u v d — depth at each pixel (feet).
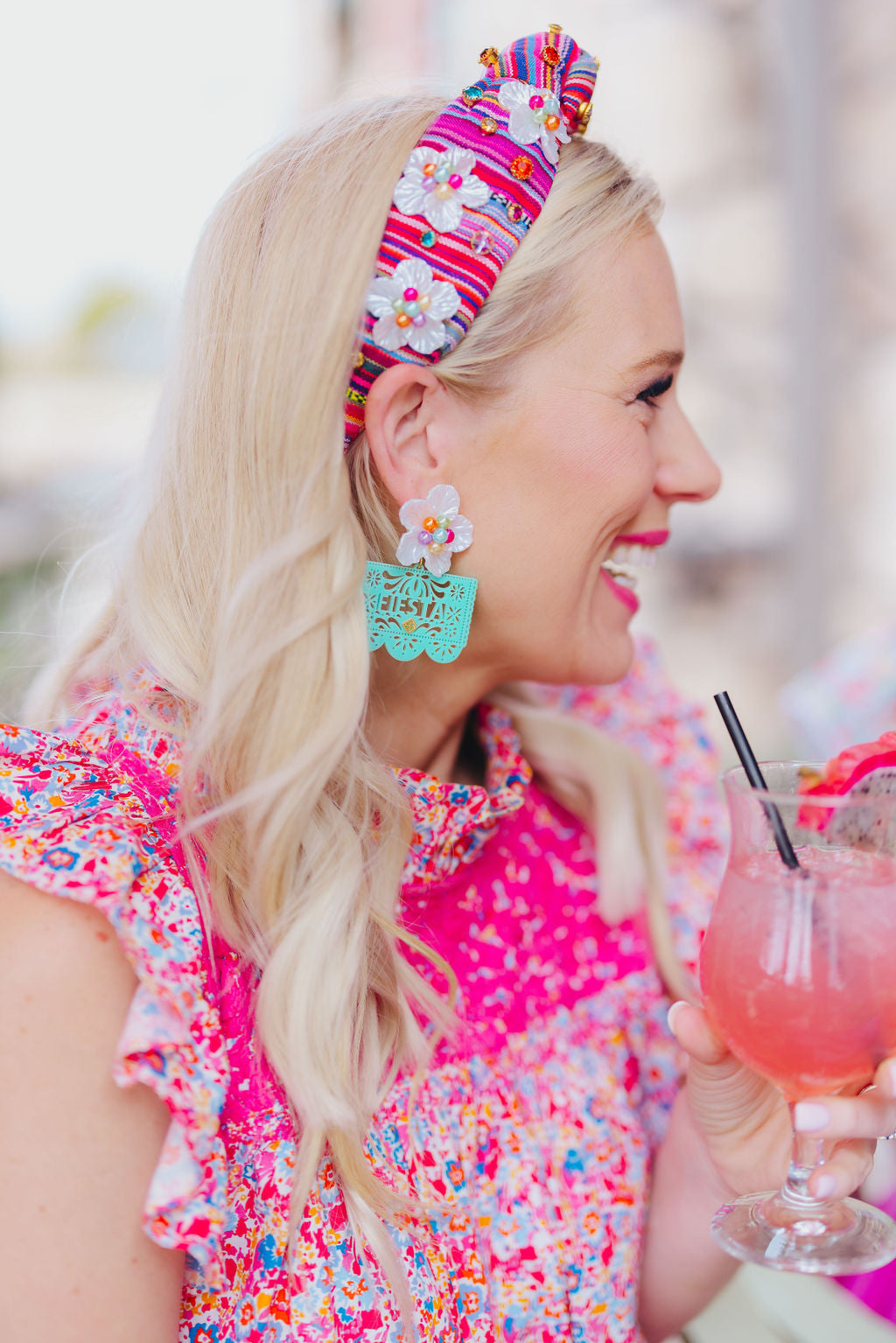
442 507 3.36
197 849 3.18
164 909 2.84
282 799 3.16
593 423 3.36
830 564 13.91
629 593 3.88
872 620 13.83
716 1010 2.86
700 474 3.72
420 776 3.53
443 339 3.28
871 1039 2.66
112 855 2.74
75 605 4.02
